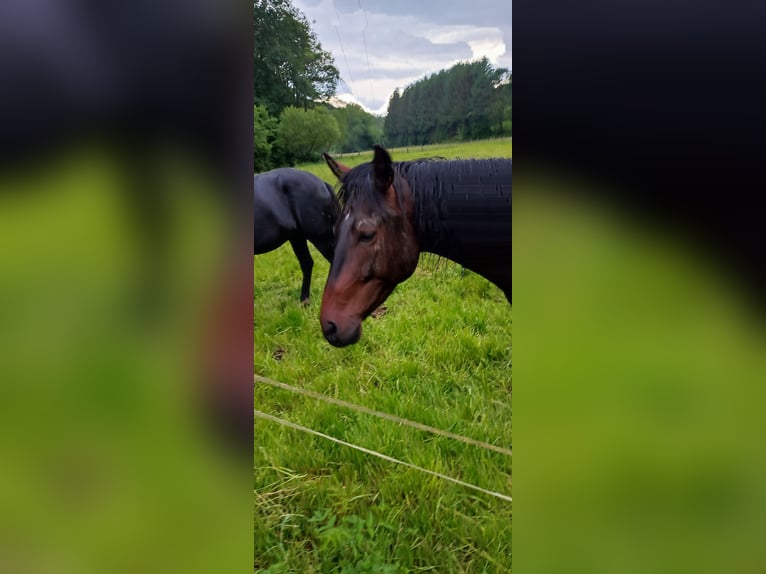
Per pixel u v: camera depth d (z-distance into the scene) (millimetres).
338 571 2090
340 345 2238
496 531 2100
